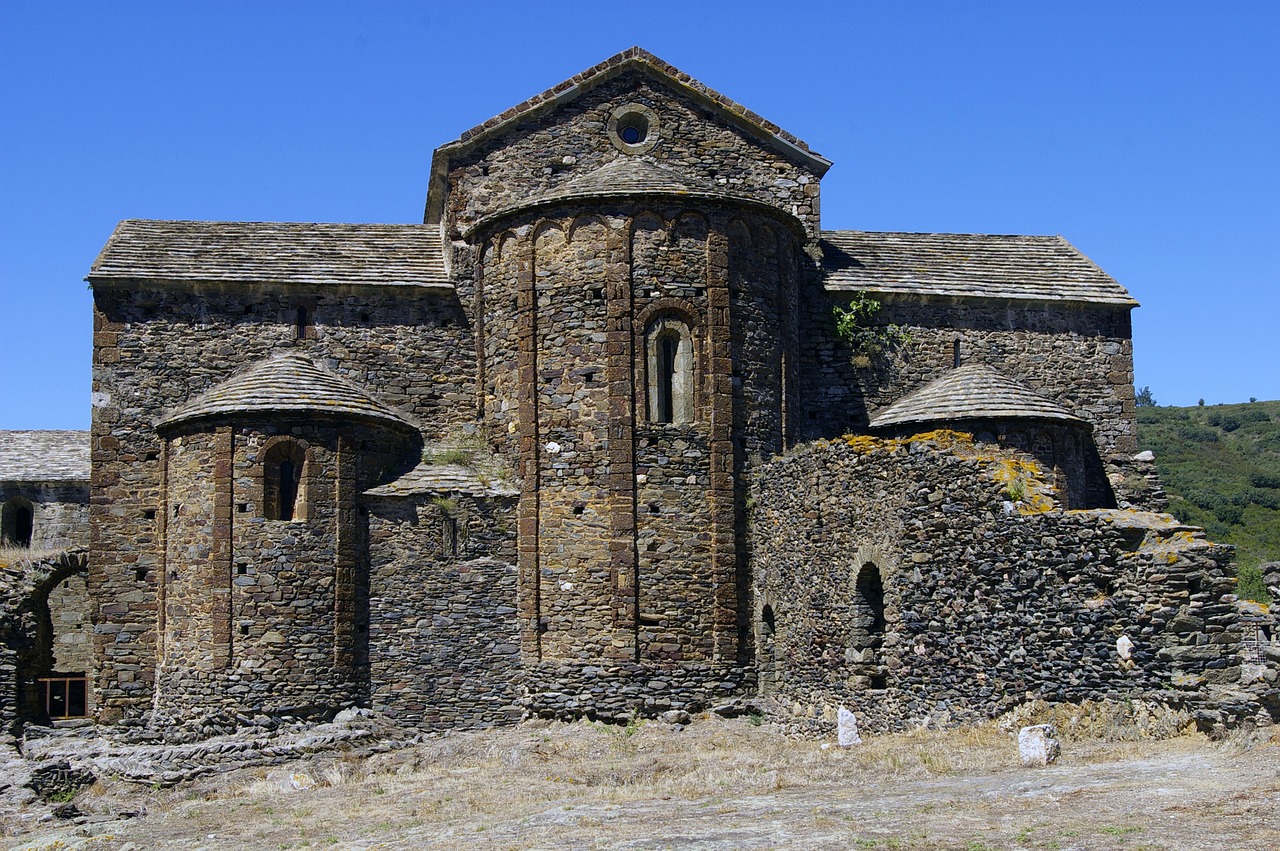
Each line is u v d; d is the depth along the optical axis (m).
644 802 18.48
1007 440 29.91
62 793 25.61
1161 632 19.66
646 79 33.06
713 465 28.86
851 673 24.67
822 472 26.14
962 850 13.59
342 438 29.56
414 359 31.94
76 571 32.53
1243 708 18.55
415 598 29.52
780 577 27.80
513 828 17.38
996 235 36.53
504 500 29.69
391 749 27.77
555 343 29.36
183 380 31.44
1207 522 62.47
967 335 33.53
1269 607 21.48
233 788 24.77
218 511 28.94
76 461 42.25
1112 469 33.75
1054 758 18.06
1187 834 13.47
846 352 32.81
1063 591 20.72
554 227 29.69
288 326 31.83
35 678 31.59
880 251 34.78
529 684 28.84
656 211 29.34
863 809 16.03
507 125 32.56
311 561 29.02
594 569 28.52
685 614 28.47
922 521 23.09
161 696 29.61
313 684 28.70
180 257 32.25
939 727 22.33
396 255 33.34
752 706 28.34
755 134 33.41
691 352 29.20
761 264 30.20
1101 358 34.12
